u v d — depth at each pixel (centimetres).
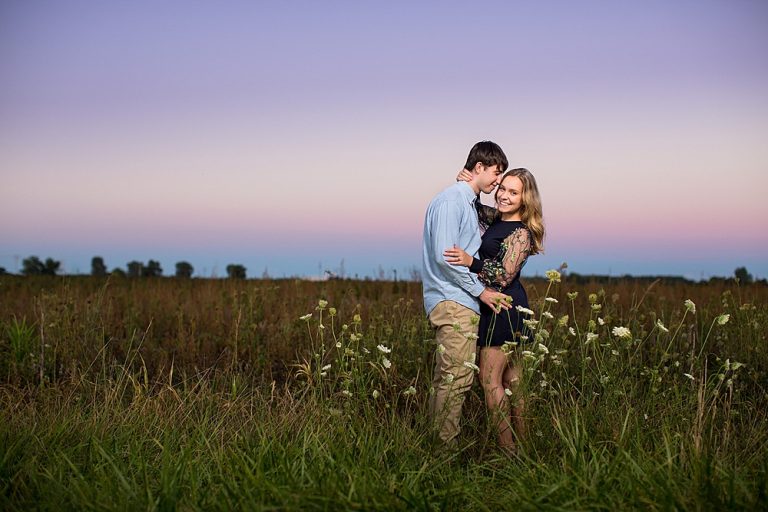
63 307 765
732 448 388
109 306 841
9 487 344
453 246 436
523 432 411
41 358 616
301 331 762
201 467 366
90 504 308
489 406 438
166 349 743
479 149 461
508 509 313
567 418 412
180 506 317
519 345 442
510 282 443
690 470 336
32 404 479
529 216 451
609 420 405
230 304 928
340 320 768
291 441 399
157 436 418
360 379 460
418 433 426
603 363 451
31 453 376
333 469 343
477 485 350
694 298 928
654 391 427
